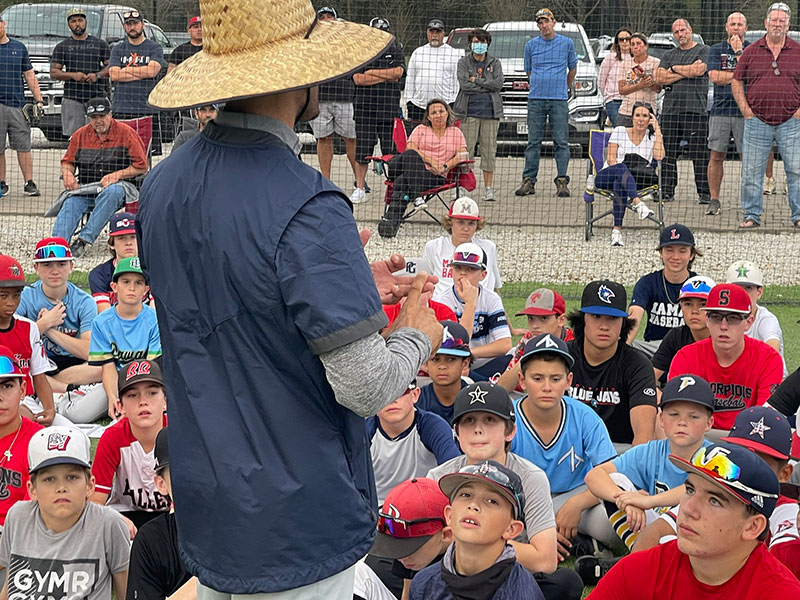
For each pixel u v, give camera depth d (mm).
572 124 14938
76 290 6902
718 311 5418
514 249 11289
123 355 6312
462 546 3221
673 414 4500
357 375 2045
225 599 2264
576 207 13008
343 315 2029
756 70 11352
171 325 2203
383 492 4750
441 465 4230
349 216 2125
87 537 3824
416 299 2344
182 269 2180
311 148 14742
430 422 4703
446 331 5238
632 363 5512
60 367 6793
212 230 2111
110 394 6234
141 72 12219
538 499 4000
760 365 5504
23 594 3783
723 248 11297
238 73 2158
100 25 15891
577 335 5648
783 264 10797
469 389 4090
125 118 12359
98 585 3832
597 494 4539
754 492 2750
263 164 2135
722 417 5602
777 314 9180
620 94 12766
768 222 12281
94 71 12875
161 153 12594
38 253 6684
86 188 10773
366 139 12609
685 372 5664
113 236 7242
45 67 15109
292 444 2113
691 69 12195
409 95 13242
